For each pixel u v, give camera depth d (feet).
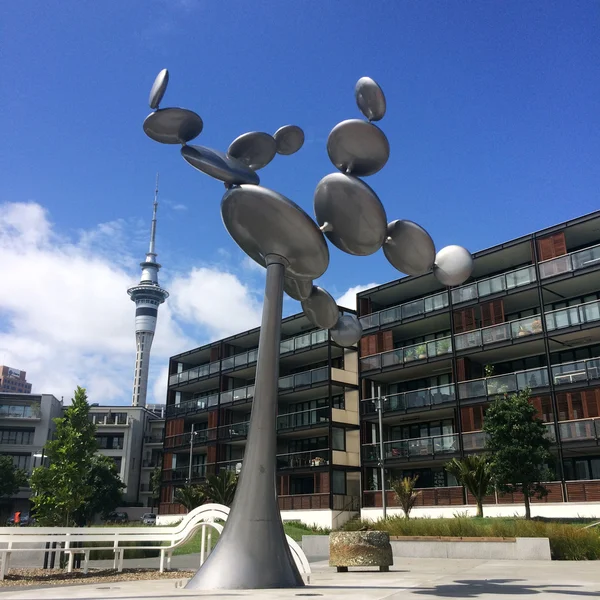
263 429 21.59
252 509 20.68
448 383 98.32
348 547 30.09
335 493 101.45
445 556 46.83
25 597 18.40
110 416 233.96
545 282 83.56
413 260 24.64
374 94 21.77
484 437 84.48
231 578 19.54
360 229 22.89
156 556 45.70
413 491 89.40
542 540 41.22
